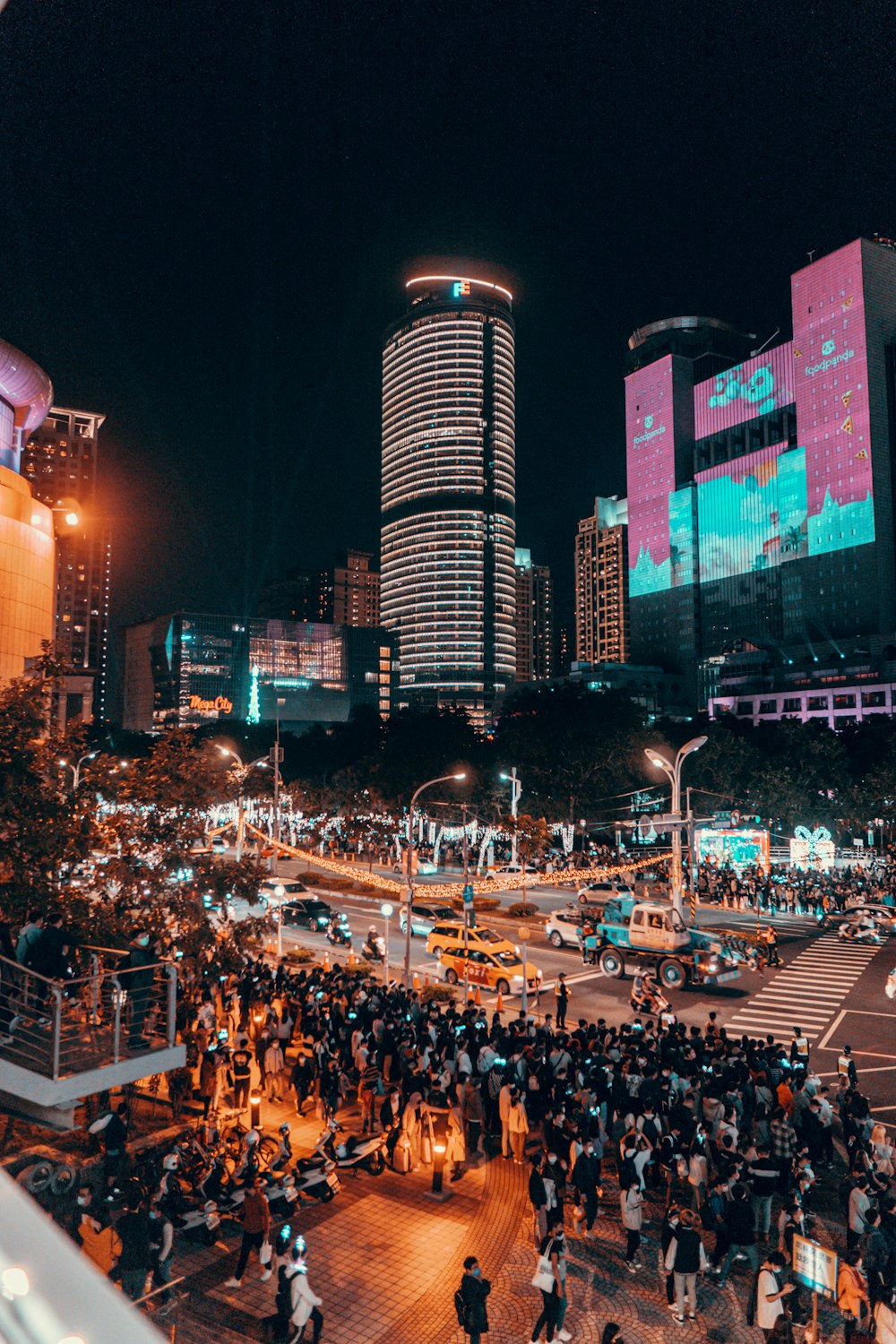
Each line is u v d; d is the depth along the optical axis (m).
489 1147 19.84
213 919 26.14
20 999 15.88
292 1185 16.61
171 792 22.12
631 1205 14.88
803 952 41.09
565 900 55.28
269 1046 22.98
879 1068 24.69
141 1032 15.45
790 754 87.06
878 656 175.88
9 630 46.78
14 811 18.17
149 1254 12.88
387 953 37.91
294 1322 12.35
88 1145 16.41
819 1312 13.93
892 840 78.38
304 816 90.19
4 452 54.44
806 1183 16.14
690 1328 13.23
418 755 79.25
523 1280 14.58
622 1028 23.47
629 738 74.94
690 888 53.41
